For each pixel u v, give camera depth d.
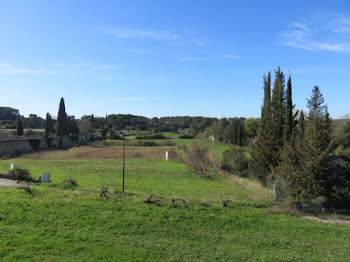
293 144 27.92
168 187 28.34
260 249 12.62
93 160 48.31
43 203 15.65
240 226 15.20
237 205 18.89
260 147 32.44
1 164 37.44
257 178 34.12
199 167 40.09
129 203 16.94
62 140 69.88
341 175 22.27
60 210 14.94
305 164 22.38
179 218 15.38
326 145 22.33
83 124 99.50
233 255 11.70
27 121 110.00
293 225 15.95
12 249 10.52
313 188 21.83
